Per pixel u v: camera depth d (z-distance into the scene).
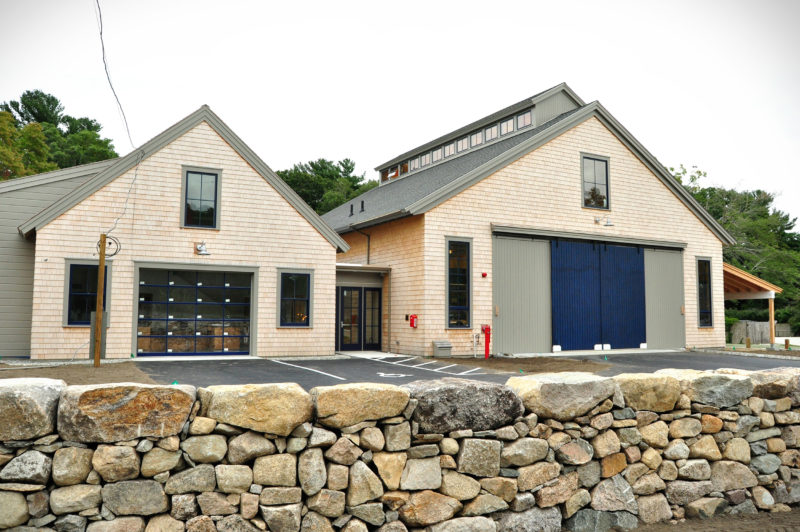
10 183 16.25
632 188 21.94
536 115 21.44
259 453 3.69
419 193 20.28
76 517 3.40
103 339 13.51
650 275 22.16
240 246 16.80
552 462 4.38
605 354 19.91
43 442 3.40
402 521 3.93
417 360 16.73
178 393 3.62
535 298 19.53
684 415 5.02
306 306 17.56
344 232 22.67
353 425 3.87
